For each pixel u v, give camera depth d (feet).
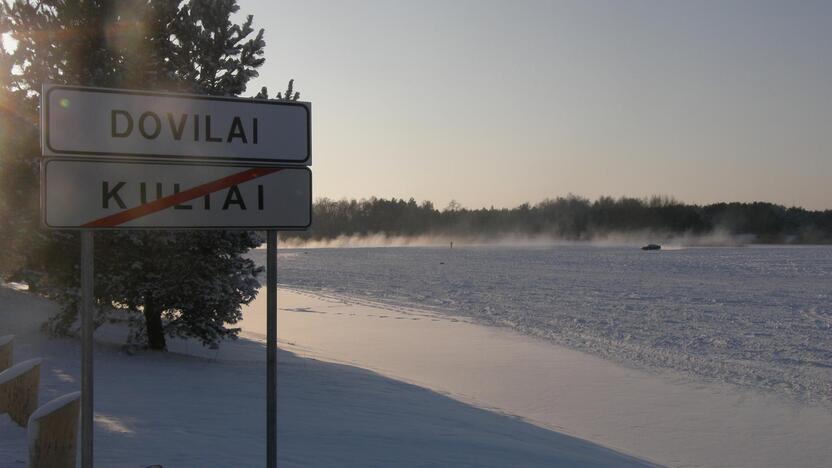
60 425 16.58
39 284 40.16
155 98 13.69
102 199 13.23
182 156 13.91
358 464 21.76
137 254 40.24
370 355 56.08
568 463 25.27
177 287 40.52
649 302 104.99
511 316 87.45
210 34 40.50
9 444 20.07
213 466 19.79
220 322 43.57
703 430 34.27
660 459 28.94
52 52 37.99
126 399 29.37
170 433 23.48
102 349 43.24
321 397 33.91
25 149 35.91
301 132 14.85
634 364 53.42
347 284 147.54
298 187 14.80
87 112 13.14
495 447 26.17
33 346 39.63
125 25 38.14
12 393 21.81
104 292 40.09
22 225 35.73
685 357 56.95
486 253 356.79
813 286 134.72
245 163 14.40
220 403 30.12
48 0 38.01
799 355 58.44
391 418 30.09
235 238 41.93
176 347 48.73
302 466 20.90
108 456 20.07
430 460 23.11
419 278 165.37
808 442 32.32
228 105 14.28
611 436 32.68
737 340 66.95
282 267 222.89
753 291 123.95
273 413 14.16
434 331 72.33
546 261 254.68
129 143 13.46
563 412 37.50
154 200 13.66
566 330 73.82
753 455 30.17
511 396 41.27
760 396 42.57
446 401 37.19
